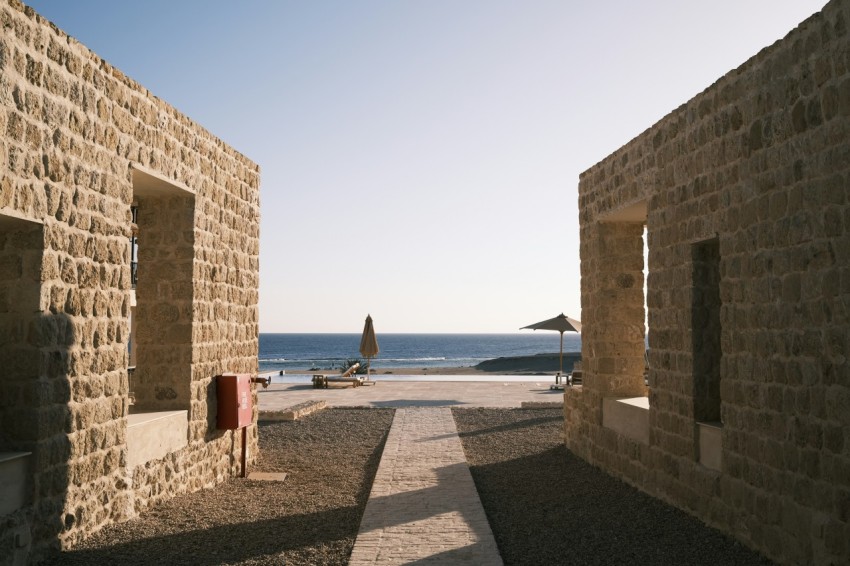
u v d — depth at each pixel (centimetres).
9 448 545
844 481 480
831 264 495
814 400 514
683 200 741
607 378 991
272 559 575
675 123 759
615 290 999
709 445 695
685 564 571
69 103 590
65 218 583
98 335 633
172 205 825
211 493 825
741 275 619
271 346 15500
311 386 2361
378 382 2569
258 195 1038
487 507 768
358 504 777
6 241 556
